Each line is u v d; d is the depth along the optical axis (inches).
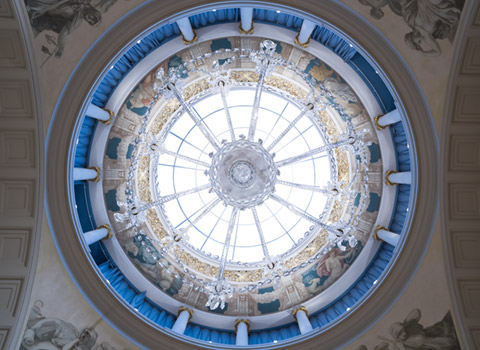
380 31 314.5
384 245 435.8
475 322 325.4
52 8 293.4
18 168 327.3
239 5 327.6
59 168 334.6
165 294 451.5
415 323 344.5
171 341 367.9
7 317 321.1
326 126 458.0
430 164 328.2
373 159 436.1
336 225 388.2
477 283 329.4
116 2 309.9
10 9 276.2
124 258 448.1
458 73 301.6
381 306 354.9
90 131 431.8
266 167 406.9
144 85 434.9
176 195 411.5
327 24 324.5
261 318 446.6
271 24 408.2
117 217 389.7
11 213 330.3
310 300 447.8
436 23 293.0
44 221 336.8
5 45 292.8
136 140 432.5
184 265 454.0
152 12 321.4
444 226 333.1
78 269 354.6
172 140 551.5
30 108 315.0
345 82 424.5
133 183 462.6
